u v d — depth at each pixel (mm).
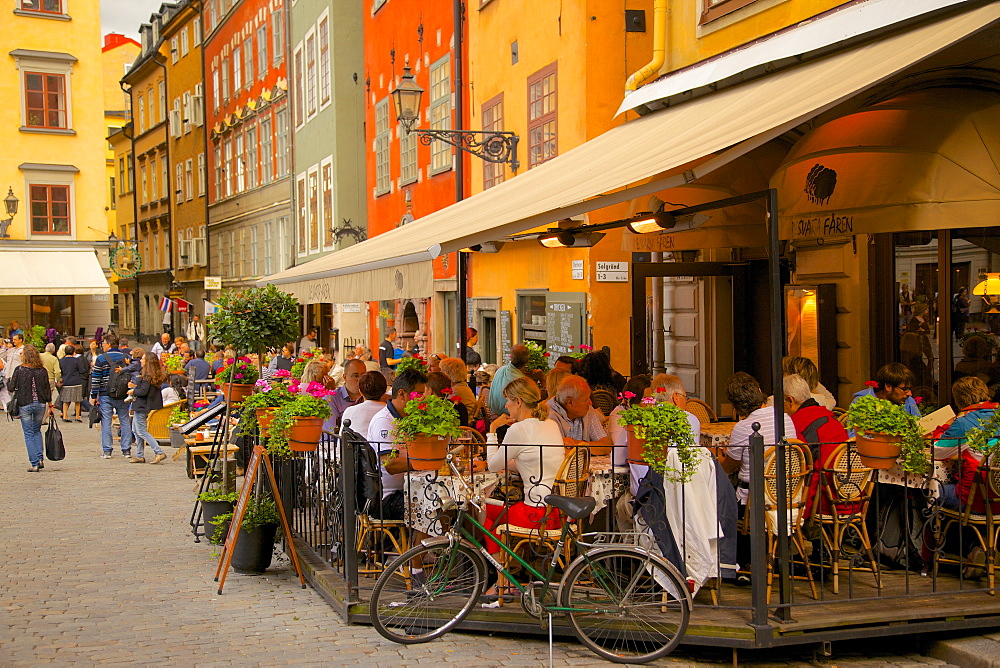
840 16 8953
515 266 17312
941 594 6863
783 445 6555
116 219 68438
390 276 8727
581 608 6617
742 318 13898
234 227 42719
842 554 6984
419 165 23031
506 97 17562
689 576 6719
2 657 6699
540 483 7094
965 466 7051
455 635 7211
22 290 40688
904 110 8250
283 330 14336
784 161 9461
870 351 10531
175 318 52844
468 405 11117
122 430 18141
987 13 6691
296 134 34438
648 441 6668
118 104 78125
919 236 9891
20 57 41500
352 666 6508
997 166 7723
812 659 6797
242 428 9453
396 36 24812
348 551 7605
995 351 8945
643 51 14414
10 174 41500
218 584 8812
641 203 11836
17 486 14633
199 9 47094
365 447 7918
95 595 8414
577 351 14508
